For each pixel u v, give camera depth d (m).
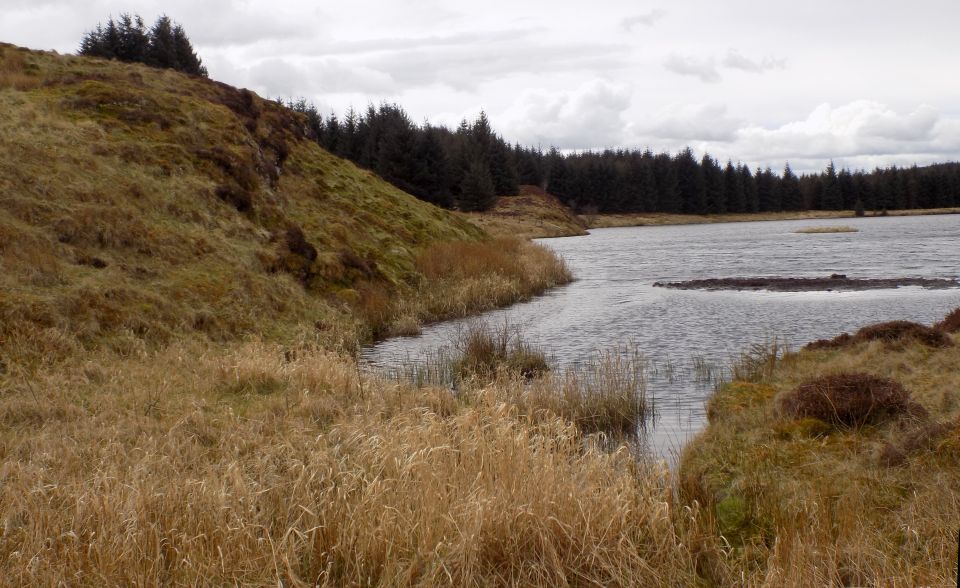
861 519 5.77
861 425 8.49
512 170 108.44
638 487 6.74
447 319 22.92
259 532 5.68
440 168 83.81
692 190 135.50
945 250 47.00
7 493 6.18
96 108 23.75
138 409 9.62
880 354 12.30
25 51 27.91
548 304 26.27
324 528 5.53
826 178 147.75
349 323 19.80
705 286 31.02
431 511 5.48
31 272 13.98
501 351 15.43
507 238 40.50
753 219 135.75
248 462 7.60
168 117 25.16
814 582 4.70
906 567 4.85
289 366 12.52
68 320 13.04
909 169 147.88
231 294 17.52
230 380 11.48
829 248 52.81
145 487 6.02
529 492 5.85
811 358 13.34
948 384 9.55
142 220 18.36
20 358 11.37
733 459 8.05
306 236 25.44
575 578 5.26
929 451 6.96
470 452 6.81
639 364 14.81
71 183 18.02
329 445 8.48
